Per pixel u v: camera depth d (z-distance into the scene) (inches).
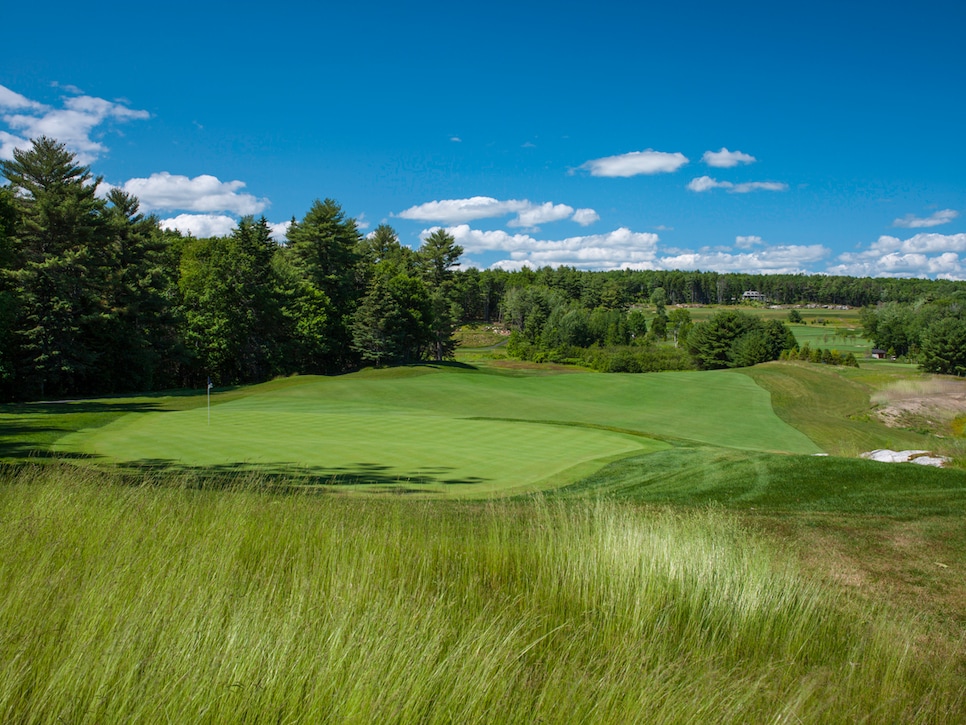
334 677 99.3
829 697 130.4
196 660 100.7
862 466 454.9
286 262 2283.5
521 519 257.6
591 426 791.1
